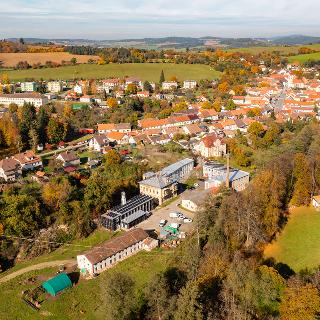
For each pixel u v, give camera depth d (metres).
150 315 91.56
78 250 137.88
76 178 174.88
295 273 103.62
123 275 99.88
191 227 141.75
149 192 171.12
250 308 84.44
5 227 139.88
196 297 81.56
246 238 113.31
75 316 106.75
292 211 136.00
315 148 159.50
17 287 118.81
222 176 176.25
